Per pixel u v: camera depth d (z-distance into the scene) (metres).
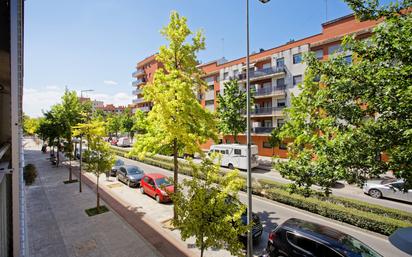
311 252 6.15
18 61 3.12
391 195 13.53
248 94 7.78
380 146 4.93
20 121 3.34
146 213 11.27
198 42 9.84
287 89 28.39
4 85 3.72
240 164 22.70
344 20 23.88
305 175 6.32
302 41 27.59
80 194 14.44
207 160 6.40
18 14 3.08
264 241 8.60
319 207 10.86
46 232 9.22
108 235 8.98
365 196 14.39
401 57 4.82
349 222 9.85
